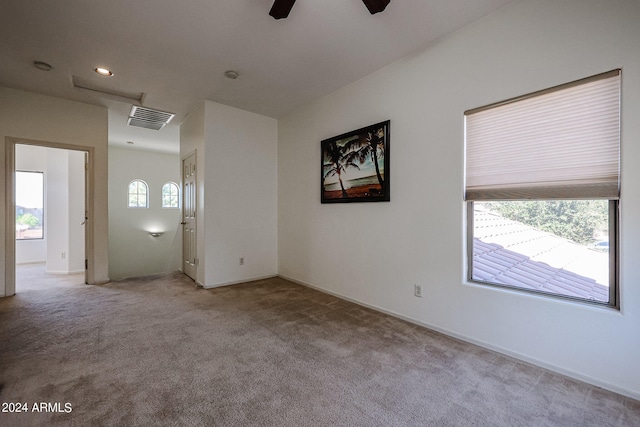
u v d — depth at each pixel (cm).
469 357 202
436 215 246
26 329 243
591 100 173
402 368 188
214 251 384
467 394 162
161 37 238
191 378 175
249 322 264
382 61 278
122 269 669
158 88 336
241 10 205
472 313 223
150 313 285
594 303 176
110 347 213
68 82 319
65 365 187
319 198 370
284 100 374
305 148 393
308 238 389
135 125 476
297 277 408
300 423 139
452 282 236
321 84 328
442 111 241
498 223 218
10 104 335
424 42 247
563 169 183
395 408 150
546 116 189
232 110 398
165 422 139
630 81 159
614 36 164
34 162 593
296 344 221
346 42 246
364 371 184
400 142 273
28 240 583
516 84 200
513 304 202
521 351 198
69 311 288
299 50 258
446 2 199
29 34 232
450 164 236
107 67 287
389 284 284
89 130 383
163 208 722
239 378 176
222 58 271
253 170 421
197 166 396
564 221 190
